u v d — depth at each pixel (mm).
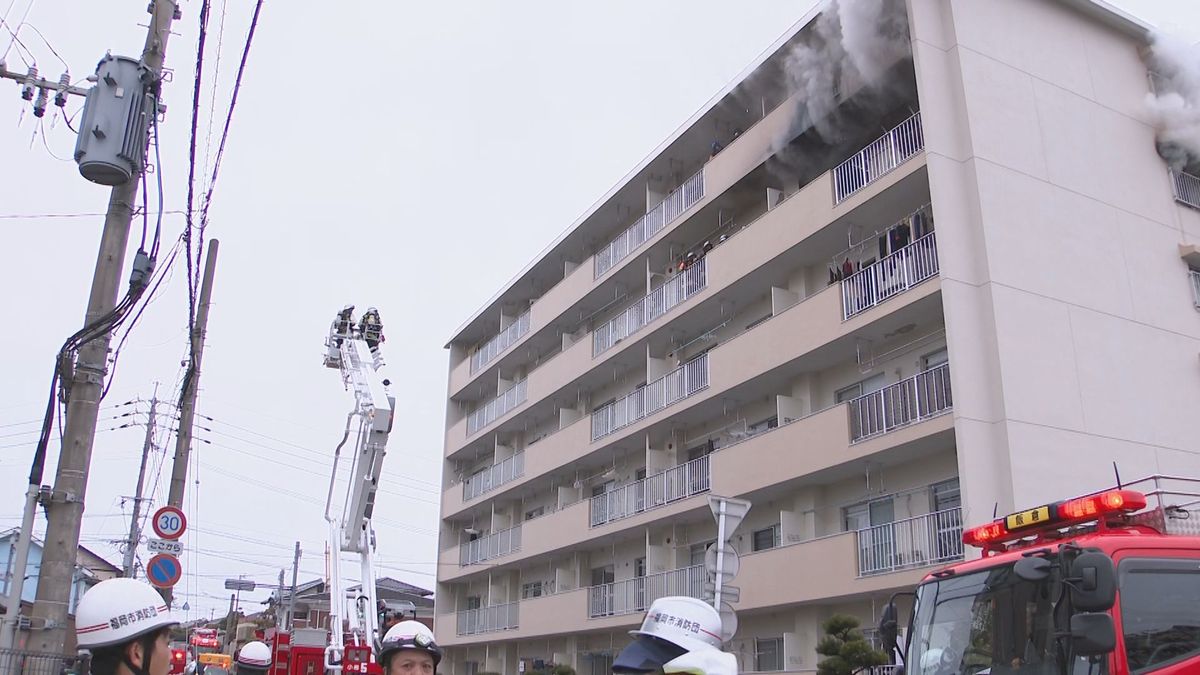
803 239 20141
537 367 32844
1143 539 6836
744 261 22031
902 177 17859
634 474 27531
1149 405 17656
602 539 26875
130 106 9242
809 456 18828
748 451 20672
